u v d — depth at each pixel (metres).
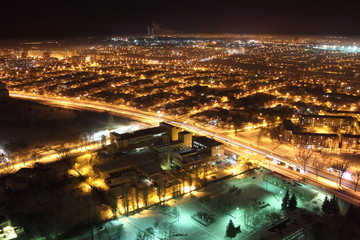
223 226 181.75
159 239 171.12
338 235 171.88
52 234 175.12
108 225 178.62
